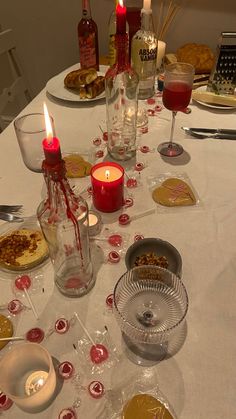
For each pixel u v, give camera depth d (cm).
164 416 50
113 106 104
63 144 106
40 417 50
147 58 121
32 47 189
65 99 125
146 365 56
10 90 154
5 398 51
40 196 87
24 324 61
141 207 84
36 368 55
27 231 76
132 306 63
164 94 98
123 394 53
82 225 65
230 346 58
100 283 68
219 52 116
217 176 94
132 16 138
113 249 74
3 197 87
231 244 75
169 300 64
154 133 111
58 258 68
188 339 59
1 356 57
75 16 172
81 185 91
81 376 54
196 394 52
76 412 51
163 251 71
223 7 151
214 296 65
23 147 91
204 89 128
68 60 190
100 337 59
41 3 171
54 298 65
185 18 158
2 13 179
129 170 96
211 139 108
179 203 85
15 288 67
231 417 50
